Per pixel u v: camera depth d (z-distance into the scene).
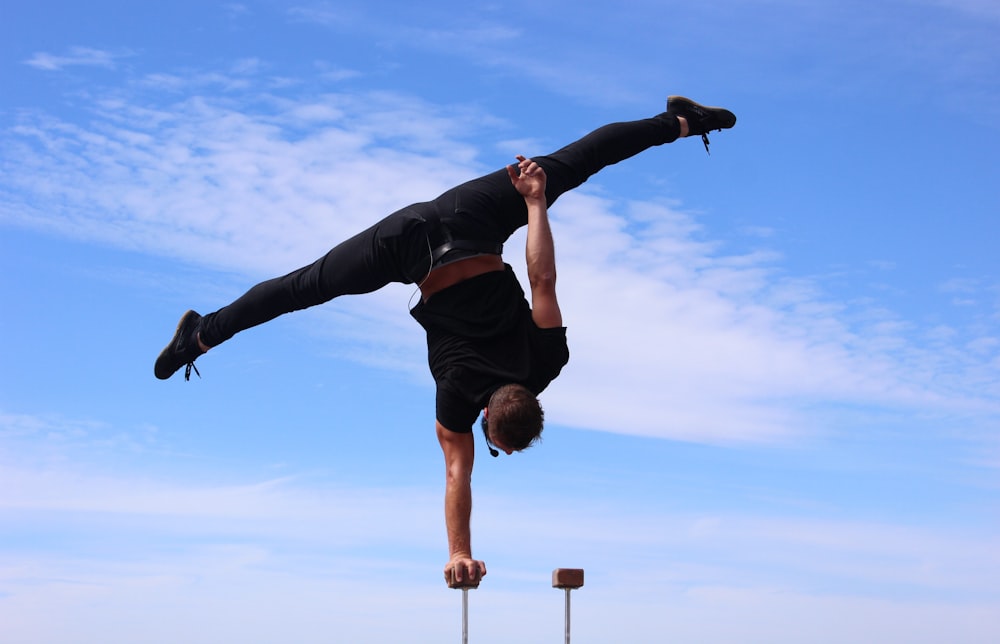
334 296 7.80
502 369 6.77
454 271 7.11
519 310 6.98
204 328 8.39
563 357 6.93
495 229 7.23
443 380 6.92
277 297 7.96
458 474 6.96
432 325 7.10
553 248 7.03
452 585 6.61
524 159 7.29
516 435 6.39
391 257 7.27
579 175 7.75
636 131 8.12
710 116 8.55
